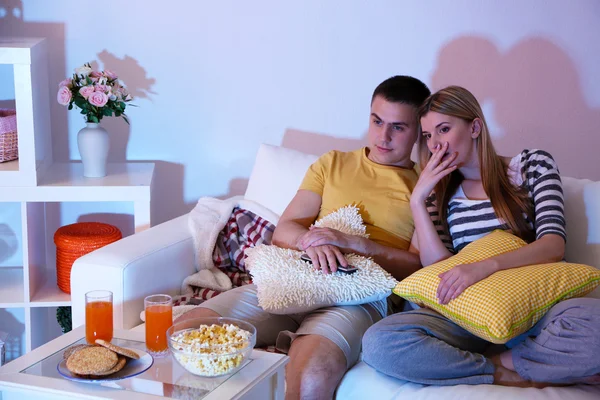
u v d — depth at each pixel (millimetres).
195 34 2795
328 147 2922
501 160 2158
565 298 1807
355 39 2832
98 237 2533
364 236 2178
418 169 2363
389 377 1800
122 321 2055
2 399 1528
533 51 2863
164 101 2846
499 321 1703
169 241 2281
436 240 2076
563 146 2939
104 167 2635
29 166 2463
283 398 1678
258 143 2910
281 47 2828
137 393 1469
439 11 2820
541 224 1993
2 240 2846
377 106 2270
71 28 2744
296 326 2146
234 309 2033
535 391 1672
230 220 2473
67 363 1544
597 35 2857
